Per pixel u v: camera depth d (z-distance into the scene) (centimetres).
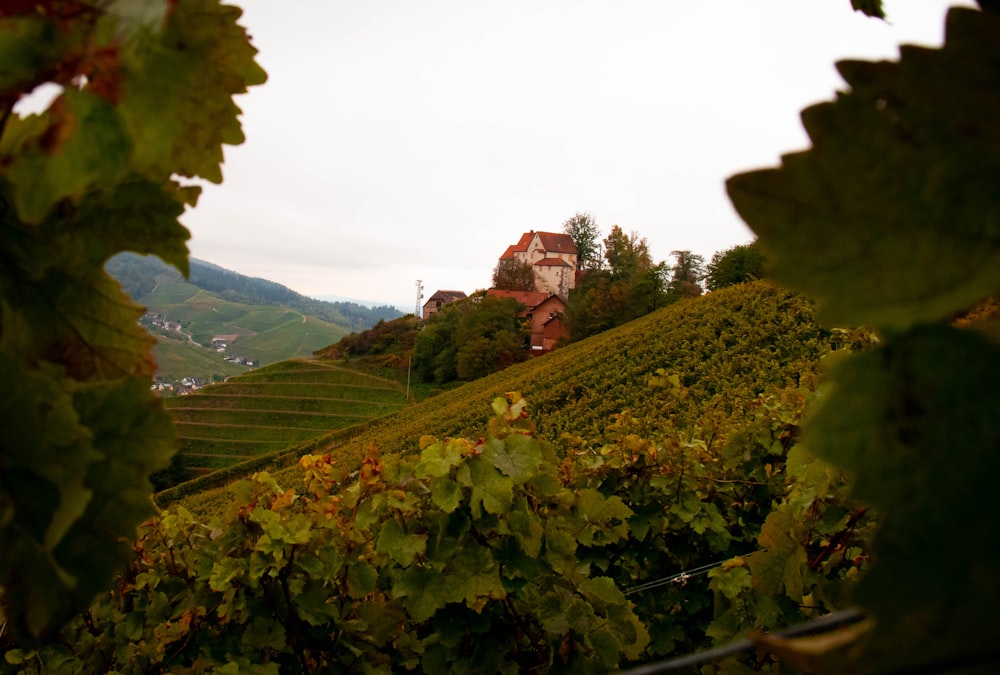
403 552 294
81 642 354
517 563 289
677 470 464
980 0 38
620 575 470
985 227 36
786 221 39
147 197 60
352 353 8281
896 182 38
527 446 293
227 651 361
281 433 6269
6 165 55
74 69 51
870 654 36
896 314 37
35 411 51
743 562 317
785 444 477
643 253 7088
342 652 355
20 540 50
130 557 55
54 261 59
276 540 331
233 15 56
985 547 34
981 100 36
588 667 283
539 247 9394
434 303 10556
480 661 295
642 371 2745
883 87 38
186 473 4725
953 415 36
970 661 35
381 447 3447
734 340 2562
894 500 36
